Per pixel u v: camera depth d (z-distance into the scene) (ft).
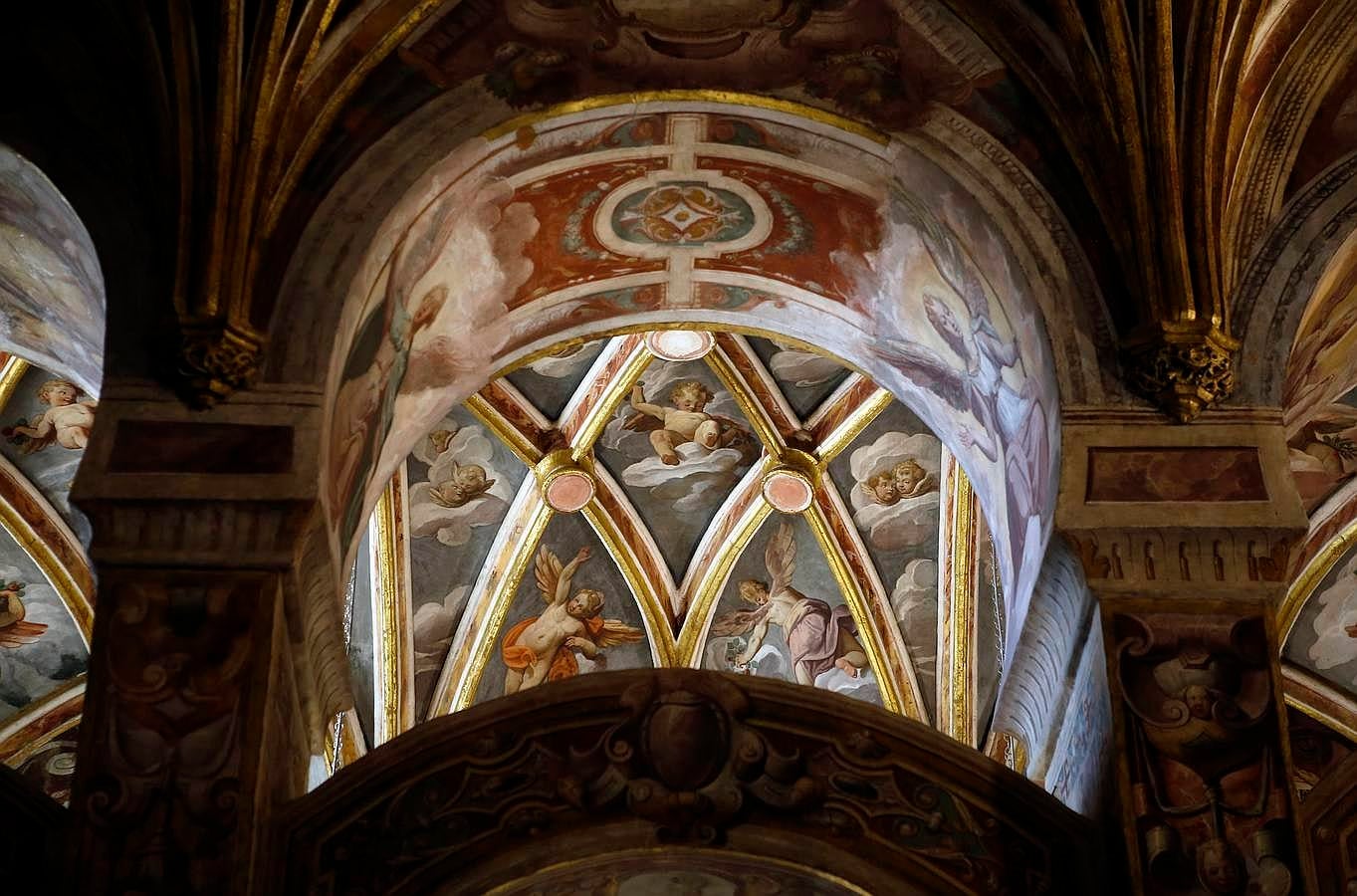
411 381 35.45
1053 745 32.99
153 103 31.99
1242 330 32.12
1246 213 33.12
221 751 28.25
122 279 31.22
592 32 34.24
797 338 38.24
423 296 34.58
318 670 31.58
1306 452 52.21
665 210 35.81
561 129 33.88
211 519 29.73
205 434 30.27
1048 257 32.60
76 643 56.24
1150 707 29.37
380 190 32.48
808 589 57.62
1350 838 28.84
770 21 34.55
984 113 33.81
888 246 35.37
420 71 33.71
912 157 33.78
